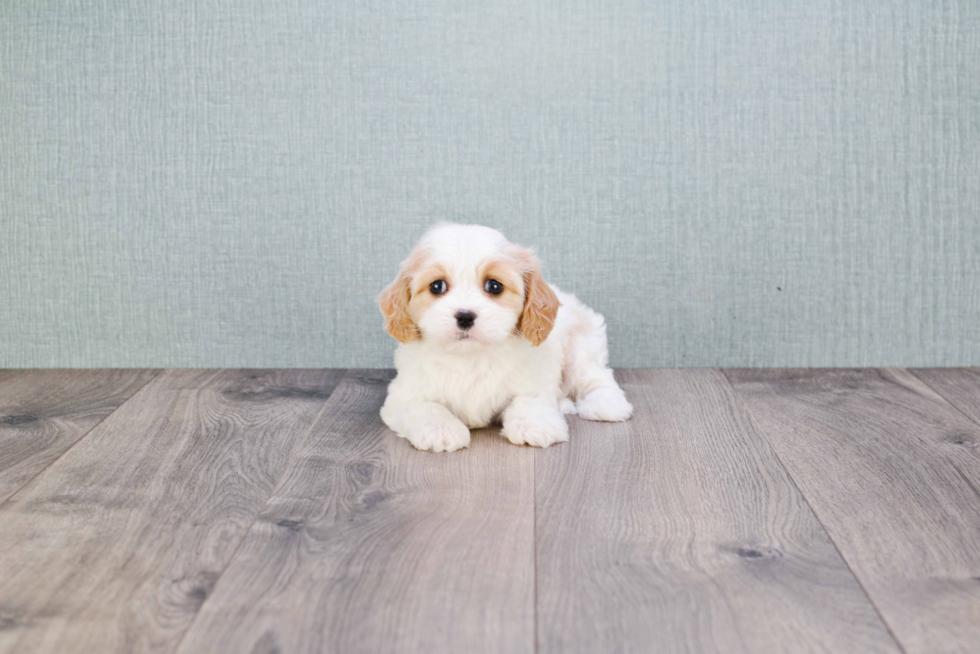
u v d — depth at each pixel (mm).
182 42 2023
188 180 2080
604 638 938
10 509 1279
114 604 1006
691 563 1105
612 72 2021
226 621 970
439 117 2045
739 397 1888
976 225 2072
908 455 1508
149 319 2150
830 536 1186
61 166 2082
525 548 1146
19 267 2133
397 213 2088
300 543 1163
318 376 2090
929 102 2021
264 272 2121
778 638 937
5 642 928
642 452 1529
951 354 2133
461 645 927
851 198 2064
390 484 1376
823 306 2115
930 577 1069
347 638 938
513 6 2000
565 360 1833
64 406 1830
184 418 1740
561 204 2078
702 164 2055
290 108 2045
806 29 2000
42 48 2031
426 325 1515
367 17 2008
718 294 2115
